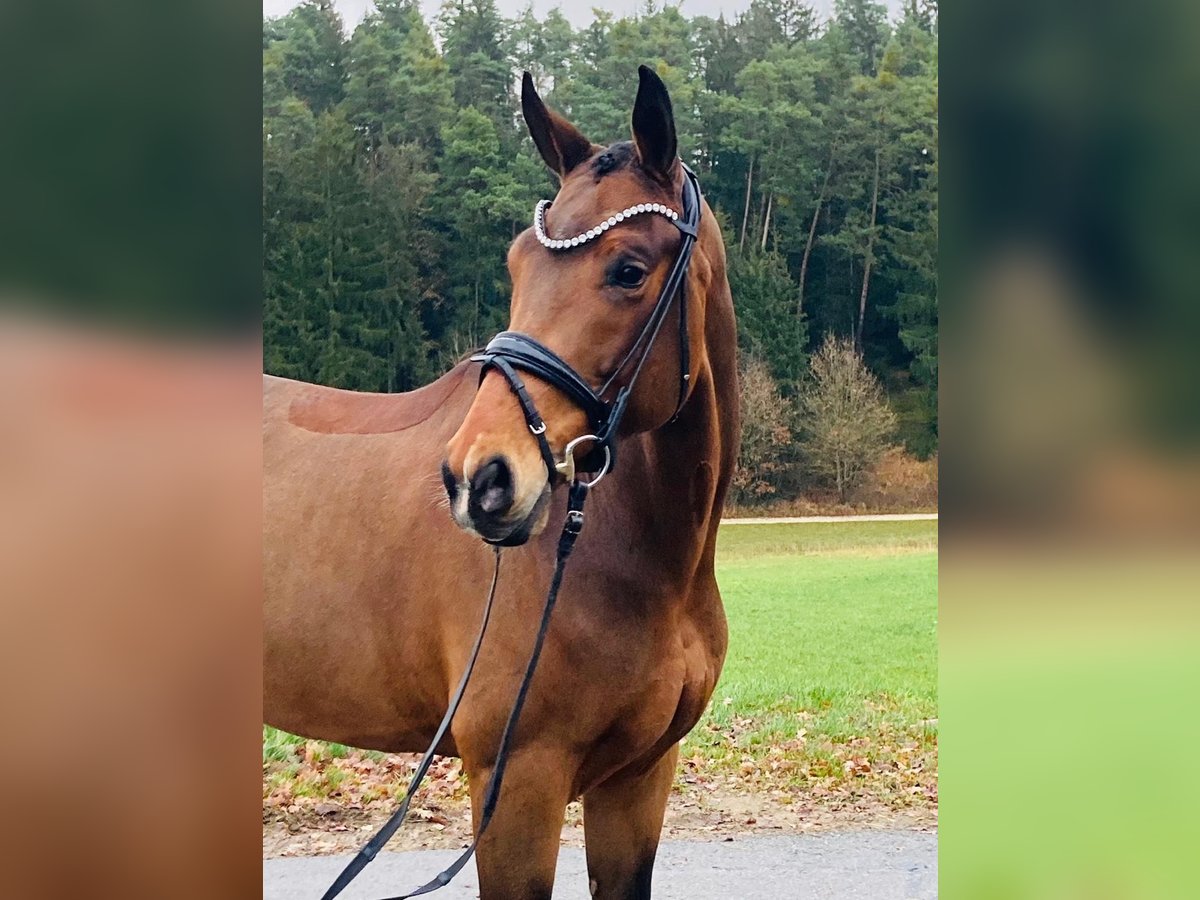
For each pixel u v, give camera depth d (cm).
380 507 227
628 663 194
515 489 164
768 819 446
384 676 224
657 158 183
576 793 204
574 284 175
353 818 451
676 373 185
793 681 572
